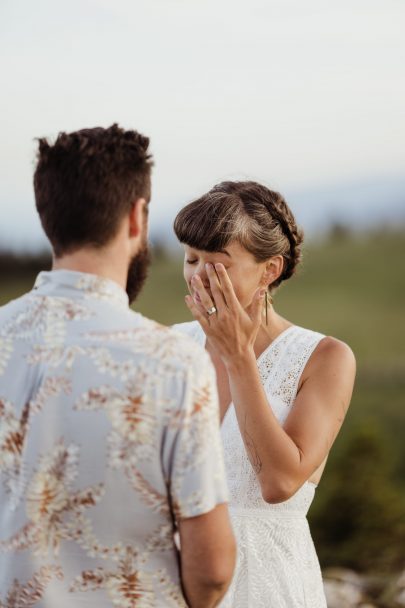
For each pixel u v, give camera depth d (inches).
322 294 1637.6
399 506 250.5
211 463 55.4
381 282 1658.5
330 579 187.8
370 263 1753.2
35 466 55.1
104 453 54.4
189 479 54.7
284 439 75.3
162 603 56.9
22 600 56.2
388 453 266.7
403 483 542.9
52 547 55.9
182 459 54.6
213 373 57.2
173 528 57.1
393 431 864.3
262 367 86.2
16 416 55.9
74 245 57.3
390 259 1777.8
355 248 1879.9
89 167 56.0
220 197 82.2
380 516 244.4
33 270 1537.9
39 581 55.8
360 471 255.6
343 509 245.6
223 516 56.5
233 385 75.3
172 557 57.2
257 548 81.7
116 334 55.9
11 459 56.0
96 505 55.0
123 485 54.7
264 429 74.4
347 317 1528.1
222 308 74.0
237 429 84.0
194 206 82.2
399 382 1131.9
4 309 59.4
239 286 82.0
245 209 82.0
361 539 238.5
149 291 1512.1
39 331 56.7
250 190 85.0
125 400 54.4
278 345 87.0
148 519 55.6
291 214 87.3
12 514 55.9
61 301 57.1
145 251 60.1
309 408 81.6
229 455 83.6
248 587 80.8
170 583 57.1
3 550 56.6
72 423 54.8
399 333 1453.0
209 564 56.3
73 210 56.3
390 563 223.3
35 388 55.8
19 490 55.6
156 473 54.8
